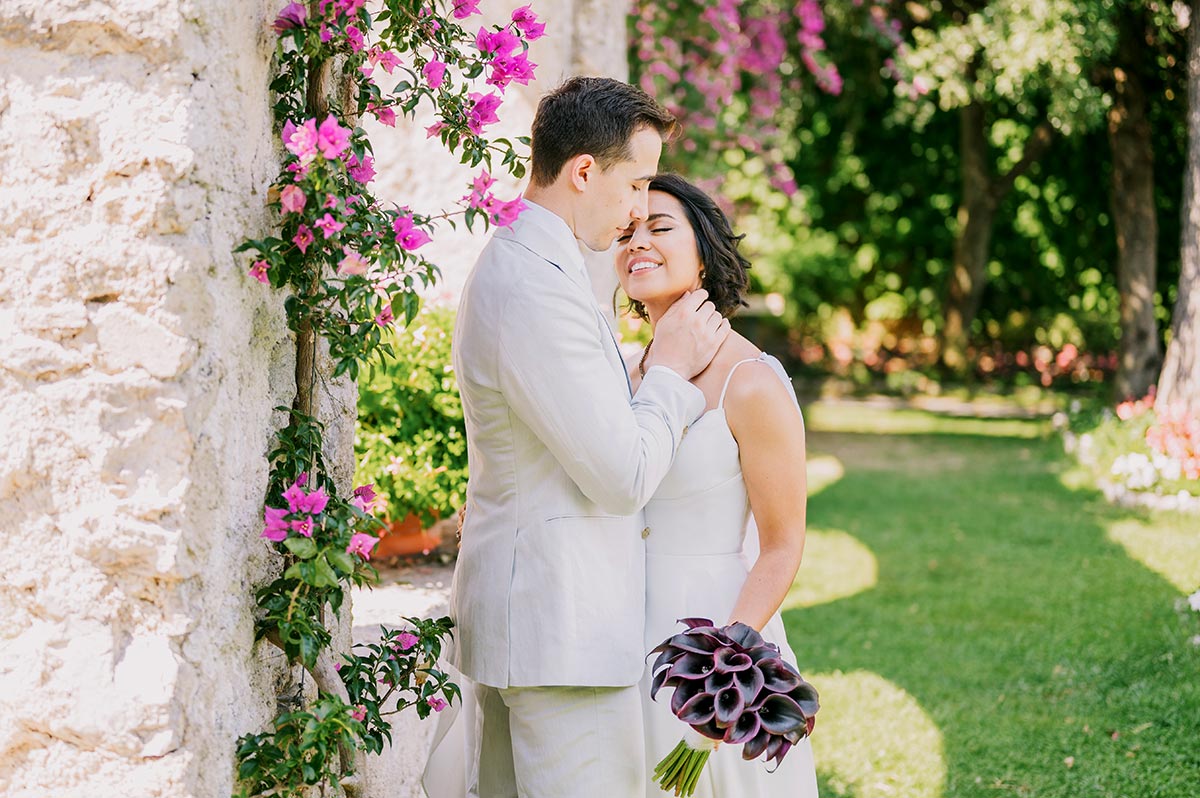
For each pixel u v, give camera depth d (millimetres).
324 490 1895
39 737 1674
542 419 1853
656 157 2031
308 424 1861
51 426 1640
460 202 1938
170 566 1618
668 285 2277
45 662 1660
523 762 1973
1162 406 8398
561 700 1939
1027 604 5512
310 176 1663
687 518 2199
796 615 5457
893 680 4488
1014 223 15125
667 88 7699
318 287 1855
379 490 3438
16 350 1637
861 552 6691
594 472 1851
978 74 10133
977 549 6672
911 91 10180
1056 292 15352
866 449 10570
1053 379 15305
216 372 1655
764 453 2174
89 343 1626
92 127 1604
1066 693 4297
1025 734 3900
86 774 1663
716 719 1742
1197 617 4934
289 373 1946
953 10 10844
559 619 1901
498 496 1992
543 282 1882
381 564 3592
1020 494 8258
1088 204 14602
